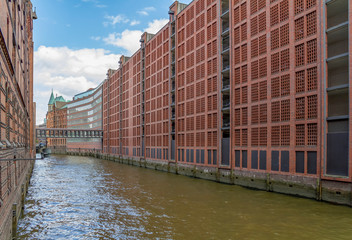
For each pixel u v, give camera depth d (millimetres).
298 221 19312
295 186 27391
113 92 96938
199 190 32125
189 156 47125
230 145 36469
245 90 34844
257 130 32562
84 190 33625
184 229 18172
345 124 23922
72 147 143250
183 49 50281
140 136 69938
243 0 35562
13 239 16172
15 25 18828
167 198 27984
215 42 41281
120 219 20797
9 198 14875
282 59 29906
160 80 60031
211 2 42094
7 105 15062
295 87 28266
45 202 27000
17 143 20125
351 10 23328
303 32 27750
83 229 18656
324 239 16047
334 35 25828
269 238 16328
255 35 33531
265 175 30984
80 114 139125
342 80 26000
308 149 26391
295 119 27984
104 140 105625
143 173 52438
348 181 22656
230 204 24688
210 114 42000
